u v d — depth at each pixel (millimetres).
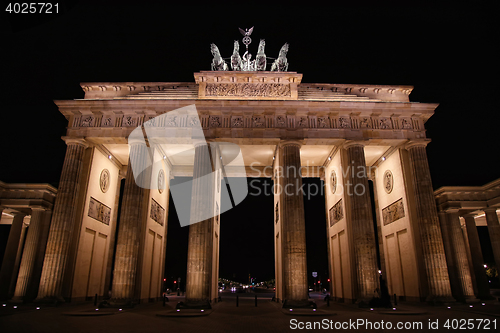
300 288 38781
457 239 46812
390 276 51844
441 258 41125
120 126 44281
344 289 47031
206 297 38438
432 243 41562
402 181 47062
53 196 47031
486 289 49312
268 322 27484
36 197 45125
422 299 42000
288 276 39562
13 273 51781
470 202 47250
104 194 50750
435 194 49719
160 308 38812
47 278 38531
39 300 37656
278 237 49219
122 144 48031
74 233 42344
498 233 46938
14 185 45281
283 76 47031
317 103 44562
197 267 38969
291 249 40312
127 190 42156
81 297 43344
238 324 26375
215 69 50875
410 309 35812
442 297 39719
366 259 40406
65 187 42000
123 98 47312
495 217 47469
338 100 46812
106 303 37750
